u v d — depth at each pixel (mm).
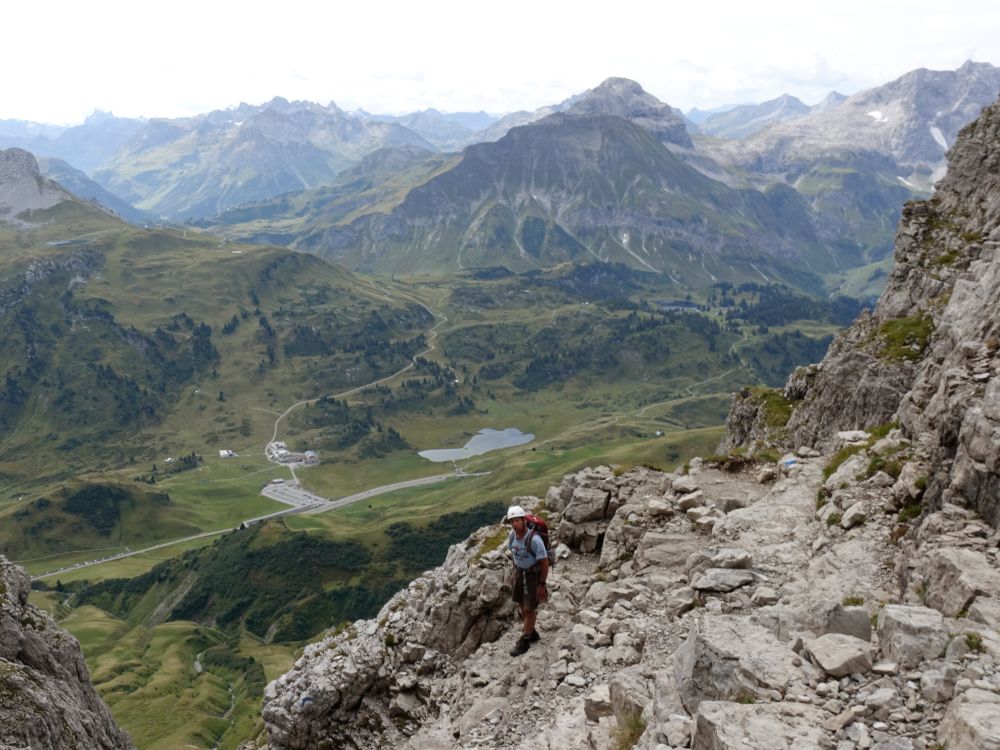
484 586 28266
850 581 19391
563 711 19453
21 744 43062
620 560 27891
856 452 29438
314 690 29438
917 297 71500
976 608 13711
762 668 13539
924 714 11492
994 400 19500
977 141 79562
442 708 25094
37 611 60719
